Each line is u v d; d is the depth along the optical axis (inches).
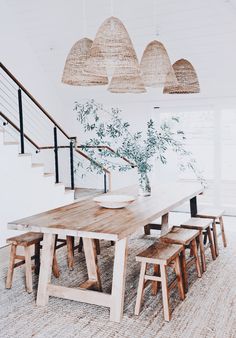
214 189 274.2
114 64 102.1
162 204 145.9
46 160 307.6
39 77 293.6
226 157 272.7
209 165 279.9
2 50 258.1
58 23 246.4
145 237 203.8
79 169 325.4
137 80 133.0
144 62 125.3
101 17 228.7
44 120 301.9
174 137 286.5
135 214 128.0
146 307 120.0
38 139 296.8
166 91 155.2
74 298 118.2
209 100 268.7
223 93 261.4
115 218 122.4
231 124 268.1
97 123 310.0
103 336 102.8
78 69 117.3
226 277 146.3
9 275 134.1
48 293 121.8
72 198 245.0
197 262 146.0
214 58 236.5
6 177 188.9
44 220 120.3
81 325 108.9
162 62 122.9
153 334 103.6
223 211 187.9
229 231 219.3
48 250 121.4
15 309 118.9
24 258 136.2
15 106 272.2
